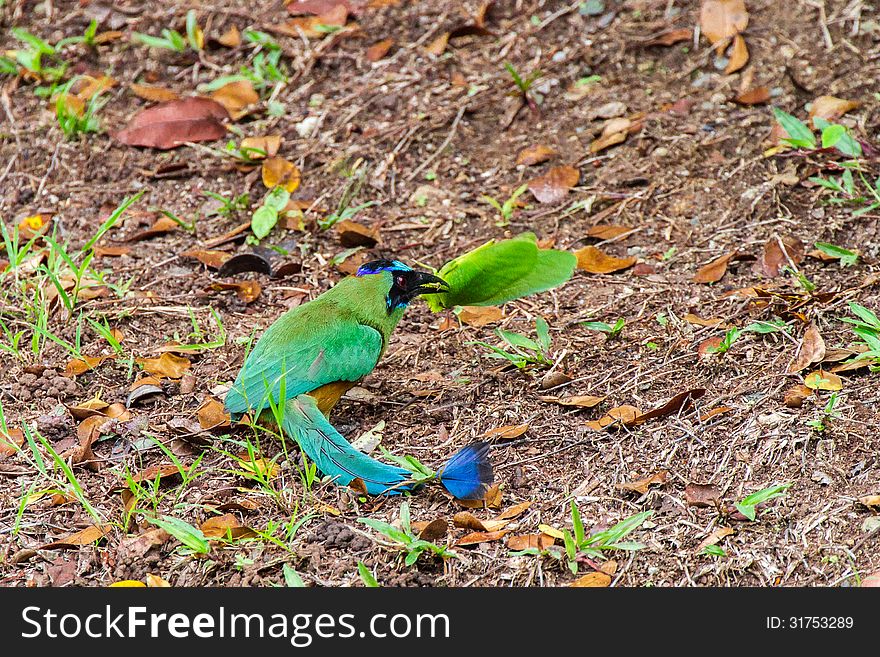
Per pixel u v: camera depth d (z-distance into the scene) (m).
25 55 15.42
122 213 13.41
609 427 9.80
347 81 15.04
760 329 10.62
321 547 8.70
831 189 12.62
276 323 10.09
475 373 10.74
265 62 15.41
